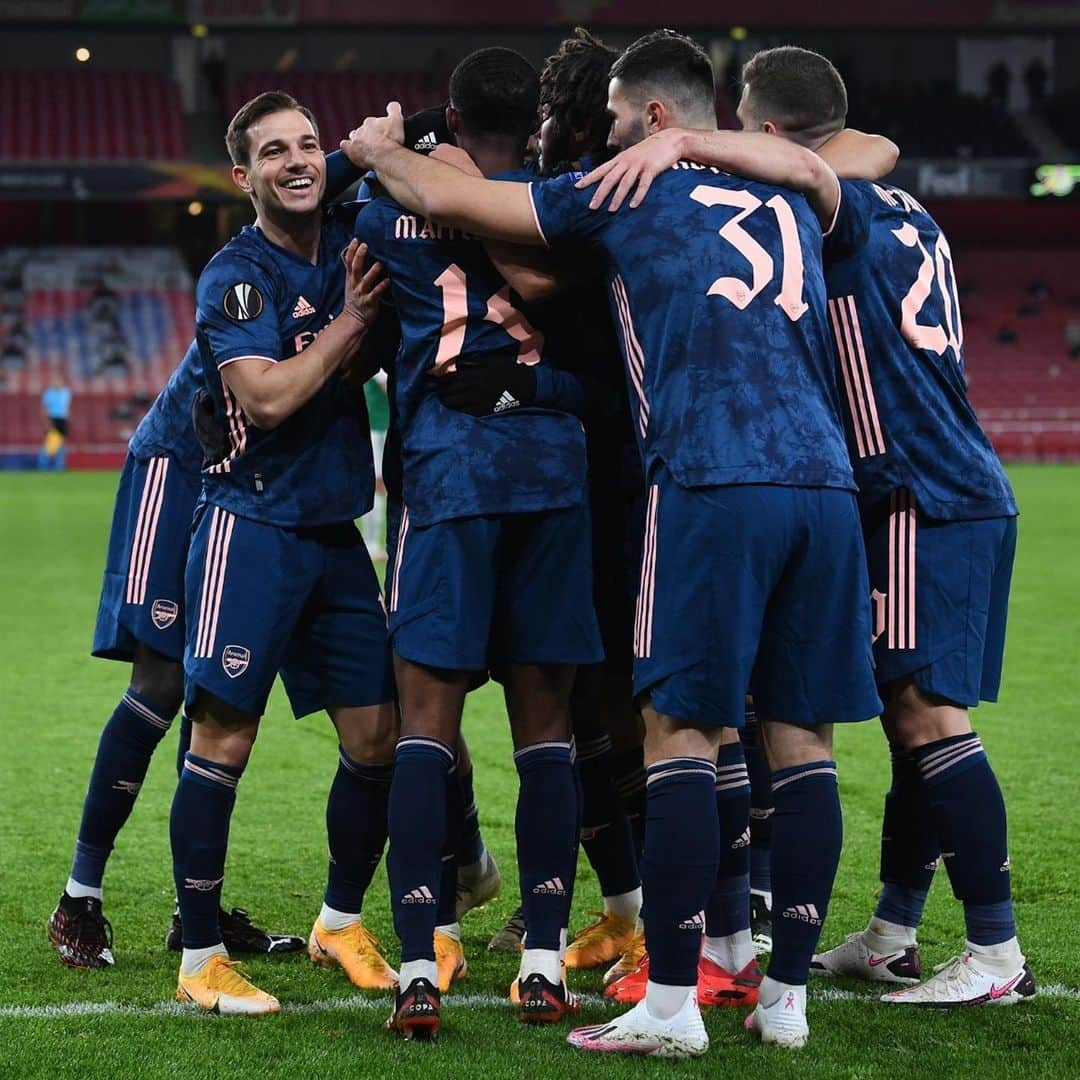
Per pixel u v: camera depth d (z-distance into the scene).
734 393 10.91
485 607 11.73
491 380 11.62
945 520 12.02
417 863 11.53
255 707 12.36
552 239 11.30
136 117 120.06
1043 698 26.47
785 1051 11.16
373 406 41.94
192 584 12.50
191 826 12.26
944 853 12.20
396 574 11.94
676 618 10.95
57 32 123.75
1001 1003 12.14
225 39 125.75
